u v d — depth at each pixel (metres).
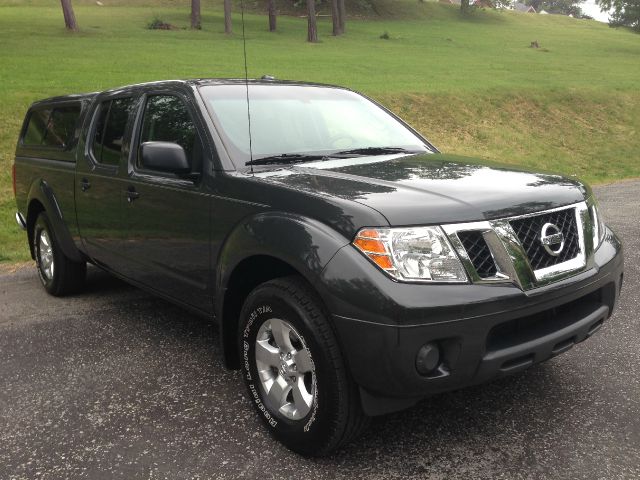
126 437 3.18
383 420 3.28
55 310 5.30
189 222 3.57
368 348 2.56
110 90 4.80
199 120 3.64
